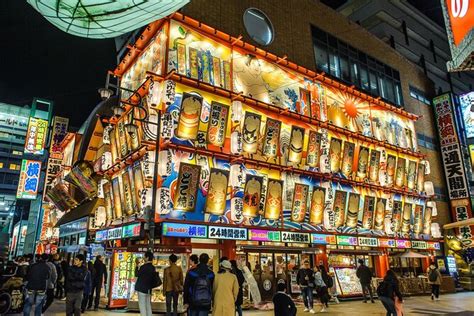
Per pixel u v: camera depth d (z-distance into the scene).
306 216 20.41
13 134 77.06
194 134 16.97
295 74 22.11
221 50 19.03
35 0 7.43
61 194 27.27
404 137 28.61
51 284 12.41
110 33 8.51
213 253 18.45
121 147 19.92
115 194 20.11
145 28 20.14
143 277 9.71
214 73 18.34
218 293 7.34
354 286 20.06
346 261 22.23
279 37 22.95
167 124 16.08
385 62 31.48
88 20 7.94
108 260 19.61
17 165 76.06
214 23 19.58
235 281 7.53
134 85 20.23
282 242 19.05
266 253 18.91
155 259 15.20
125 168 18.95
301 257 20.36
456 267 28.38
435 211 28.20
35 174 39.75
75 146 29.89
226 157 17.75
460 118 33.19
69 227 27.36
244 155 18.52
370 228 23.72
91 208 22.78
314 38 25.69
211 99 17.83
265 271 18.45
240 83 19.33
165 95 16.02
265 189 18.89
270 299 17.95
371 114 26.38
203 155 17.19
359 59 28.98
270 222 18.86
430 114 34.22
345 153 23.08
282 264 19.17
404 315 13.21
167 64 16.91
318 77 23.06
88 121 25.78
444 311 14.22
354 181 23.09
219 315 7.13
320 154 21.58
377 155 25.16
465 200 30.70
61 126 37.22
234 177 17.53
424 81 35.41
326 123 22.16
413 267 26.58
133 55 20.69
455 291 24.31
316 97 22.75
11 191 74.69
